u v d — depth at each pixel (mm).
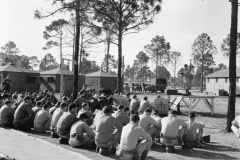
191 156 6879
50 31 34812
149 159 6500
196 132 8086
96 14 17141
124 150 5625
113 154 6734
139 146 5762
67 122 7730
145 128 7637
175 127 7188
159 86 48312
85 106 9102
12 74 34188
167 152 7262
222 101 29594
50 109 10703
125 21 16672
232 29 10719
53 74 36125
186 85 16469
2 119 10430
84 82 36781
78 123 7371
